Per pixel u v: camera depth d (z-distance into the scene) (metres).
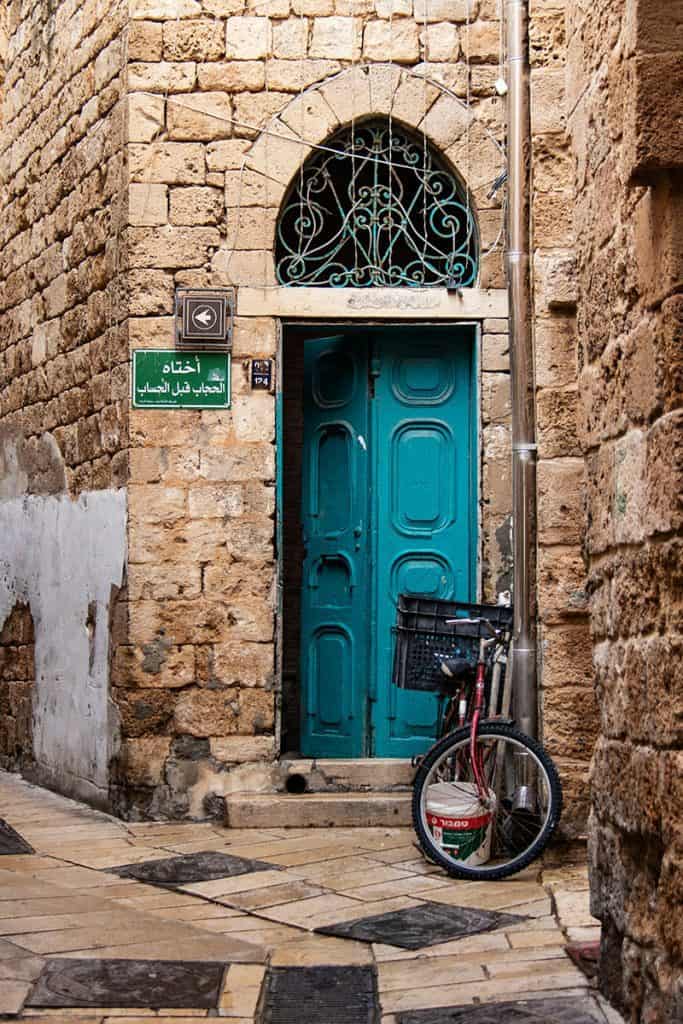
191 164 8.59
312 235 8.69
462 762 7.07
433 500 8.82
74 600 9.47
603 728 4.71
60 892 6.47
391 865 7.06
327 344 9.09
